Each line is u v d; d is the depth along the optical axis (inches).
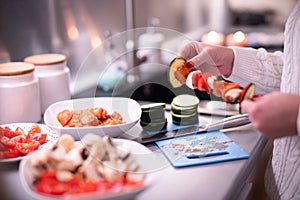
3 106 41.9
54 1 59.6
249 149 35.7
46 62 46.1
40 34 57.8
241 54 41.9
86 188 27.3
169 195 28.9
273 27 98.3
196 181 30.7
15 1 52.3
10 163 34.0
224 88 35.9
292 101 29.2
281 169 38.2
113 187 27.7
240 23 100.6
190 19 98.6
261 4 98.0
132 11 77.1
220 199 28.3
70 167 29.0
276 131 29.7
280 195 38.5
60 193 26.8
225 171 32.0
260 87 42.7
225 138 37.7
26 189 27.3
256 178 59.4
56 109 40.8
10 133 37.7
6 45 51.8
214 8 100.3
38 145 35.5
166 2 91.9
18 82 41.9
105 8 70.7
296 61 35.1
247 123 40.8
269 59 42.3
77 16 65.2
